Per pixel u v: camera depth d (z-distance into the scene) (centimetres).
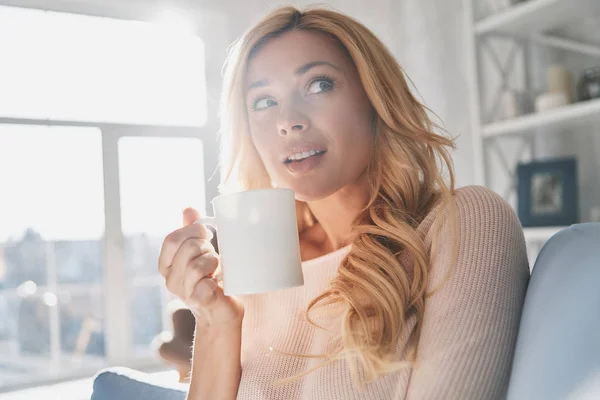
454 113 319
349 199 91
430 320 72
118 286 334
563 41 243
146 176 386
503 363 69
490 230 74
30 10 317
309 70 83
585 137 244
